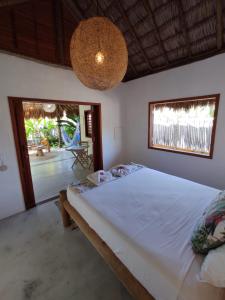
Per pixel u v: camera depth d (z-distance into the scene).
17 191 2.54
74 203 1.93
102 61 1.39
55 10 2.53
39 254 1.79
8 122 2.36
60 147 8.01
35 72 2.55
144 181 2.21
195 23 2.16
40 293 1.38
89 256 1.75
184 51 2.56
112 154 3.95
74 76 3.03
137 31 2.61
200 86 2.57
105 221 1.41
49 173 4.38
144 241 1.16
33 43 2.45
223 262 0.79
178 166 3.13
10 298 1.35
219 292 0.81
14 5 2.17
